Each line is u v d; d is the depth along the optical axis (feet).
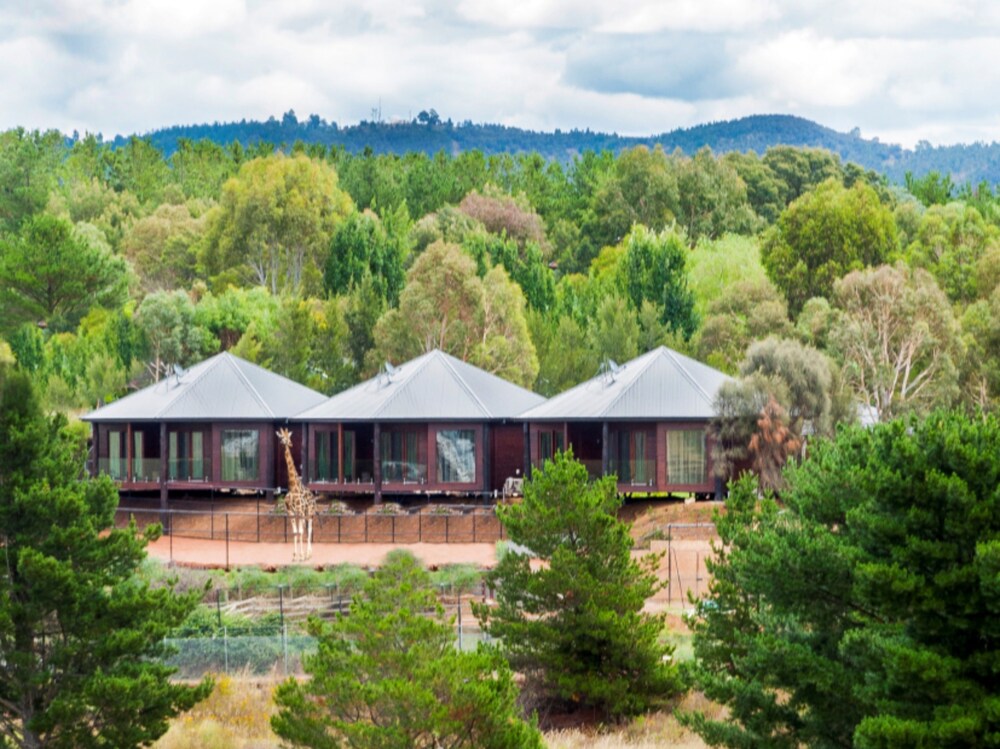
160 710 105.29
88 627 105.19
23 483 106.22
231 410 236.84
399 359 321.73
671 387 221.05
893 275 311.27
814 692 94.48
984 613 83.71
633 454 218.38
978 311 327.06
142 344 340.18
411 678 92.22
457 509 216.95
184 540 212.23
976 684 82.99
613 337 318.65
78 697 102.32
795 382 218.79
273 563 184.24
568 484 129.90
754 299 343.87
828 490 98.89
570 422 223.71
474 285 324.19
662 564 174.19
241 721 121.49
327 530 212.43
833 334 299.38
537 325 331.98
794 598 95.76
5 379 110.93
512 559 130.21
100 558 107.34
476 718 90.63
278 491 235.40
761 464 208.23
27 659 103.65
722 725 99.91
